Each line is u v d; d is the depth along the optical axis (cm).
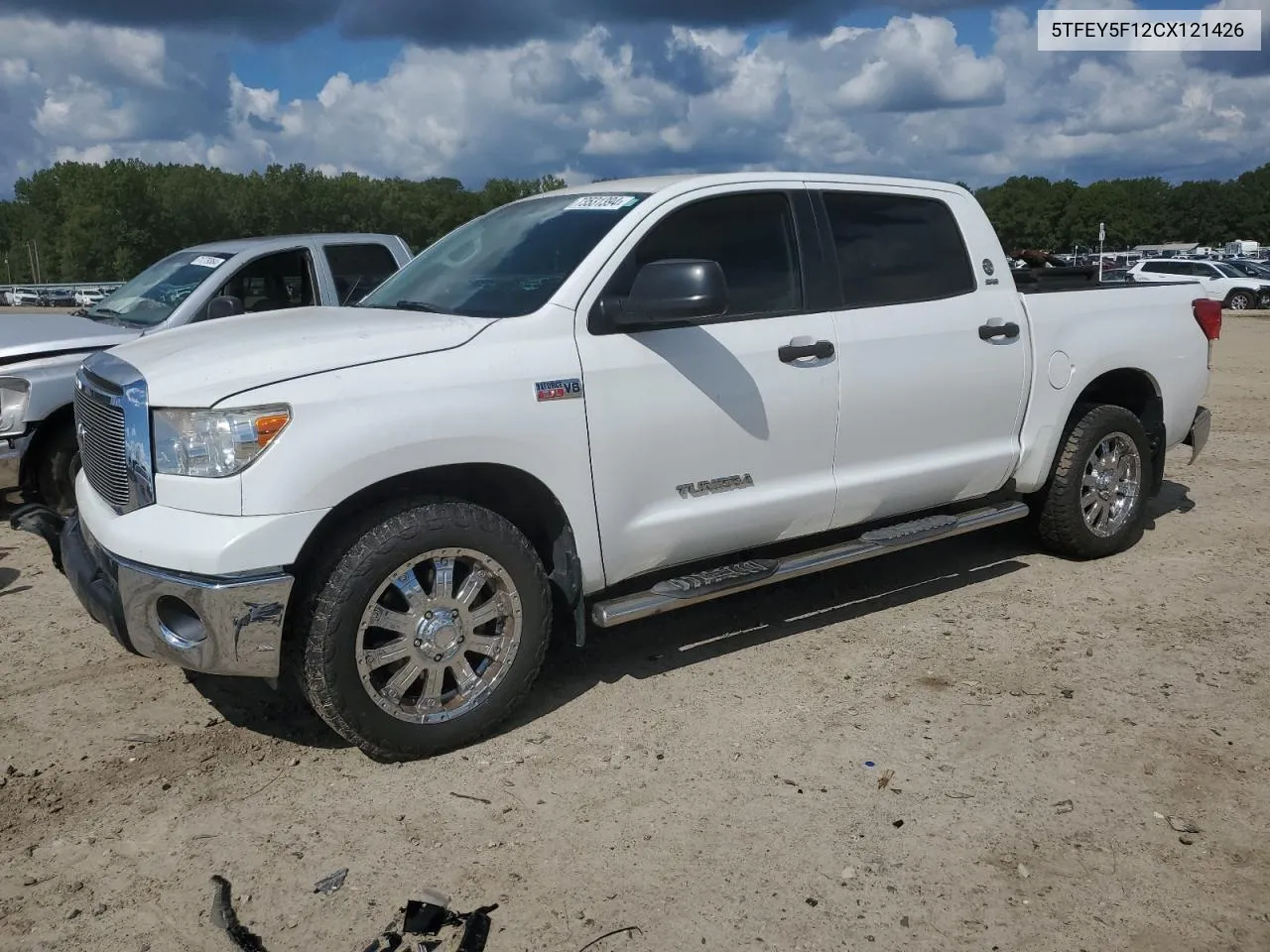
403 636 372
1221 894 306
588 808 352
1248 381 1415
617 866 320
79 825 346
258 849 331
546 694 438
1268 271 3456
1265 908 300
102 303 827
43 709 427
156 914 301
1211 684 441
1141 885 311
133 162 10356
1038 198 13500
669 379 416
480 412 374
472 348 381
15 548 645
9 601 552
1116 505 602
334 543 361
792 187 469
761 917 297
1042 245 13475
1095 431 573
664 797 357
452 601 380
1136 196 16275
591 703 429
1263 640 487
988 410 523
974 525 522
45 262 12594
